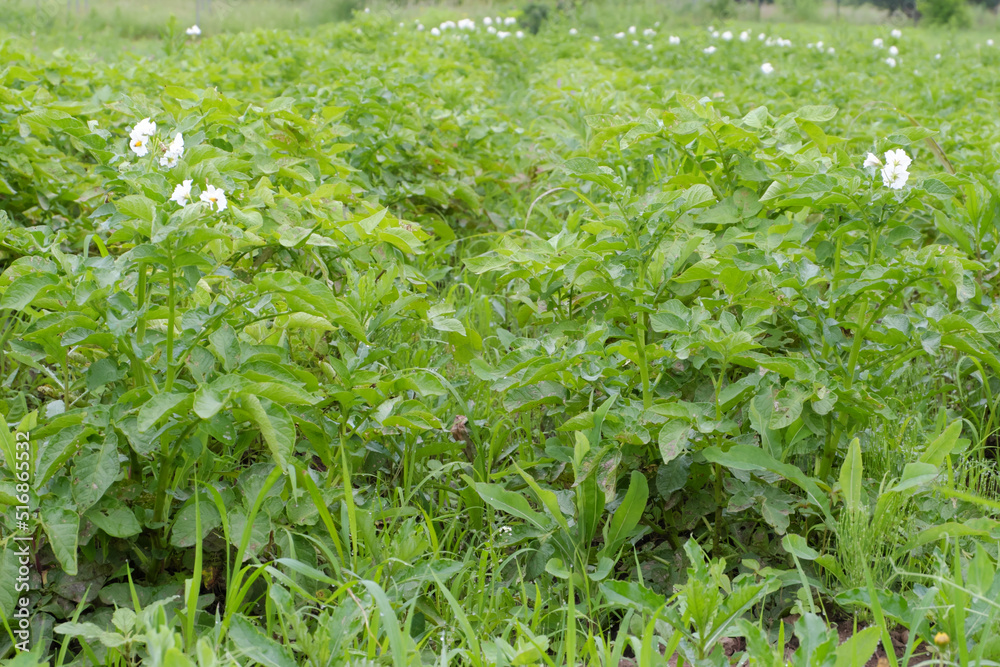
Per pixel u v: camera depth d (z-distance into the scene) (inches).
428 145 217.8
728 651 86.9
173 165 100.8
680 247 119.6
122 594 84.5
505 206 221.5
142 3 765.9
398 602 82.2
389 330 141.8
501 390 104.5
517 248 127.3
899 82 437.7
